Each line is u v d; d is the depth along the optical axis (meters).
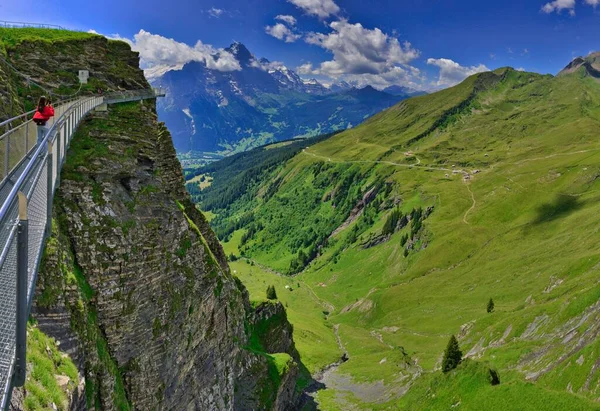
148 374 43.28
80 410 28.31
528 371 83.56
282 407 89.44
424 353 145.25
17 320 13.61
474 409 75.88
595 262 131.50
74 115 38.69
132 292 42.34
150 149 52.12
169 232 50.50
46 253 32.34
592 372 66.19
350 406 112.81
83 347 33.25
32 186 19.05
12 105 41.06
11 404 18.61
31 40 50.09
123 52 59.28
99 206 41.88
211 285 59.66
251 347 88.50
